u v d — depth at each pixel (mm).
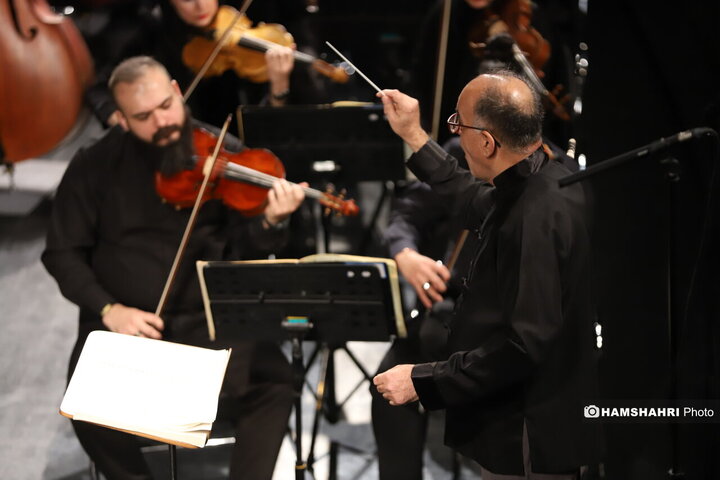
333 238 12242
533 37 8281
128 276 7805
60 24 11852
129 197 7758
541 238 5289
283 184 7414
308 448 8633
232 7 10453
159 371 5859
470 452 5828
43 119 11742
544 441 5566
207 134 7980
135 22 13727
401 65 14133
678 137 5109
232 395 7613
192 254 7836
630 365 7066
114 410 5715
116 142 7871
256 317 6961
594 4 7504
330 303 6777
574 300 5492
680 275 7047
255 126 8648
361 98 14141
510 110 5309
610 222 7344
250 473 7348
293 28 10703
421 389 5648
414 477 7332
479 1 8531
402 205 8258
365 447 8680
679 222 7059
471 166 5633
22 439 8727
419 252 8320
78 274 7699
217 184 7746
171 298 7793
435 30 9234
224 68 10062
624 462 6910
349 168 8844
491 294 5566
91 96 10344
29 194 13008
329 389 8820
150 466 8438
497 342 5379
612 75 7480
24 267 11555
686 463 6531
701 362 6449
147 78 7391
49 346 10164
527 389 5570
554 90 8266
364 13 14453
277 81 9742
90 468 7930
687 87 7086
